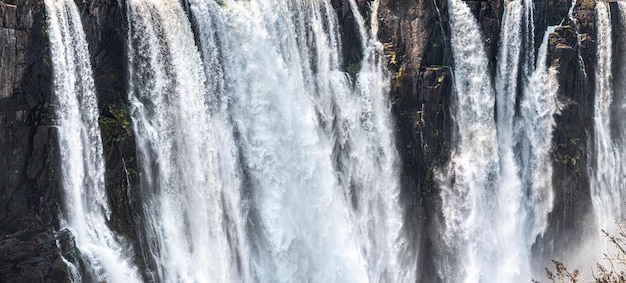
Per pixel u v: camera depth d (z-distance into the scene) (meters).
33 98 30.75
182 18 35.41
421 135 43.78
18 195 30.77
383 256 43.97
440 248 44.97
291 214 39.31
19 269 29.55
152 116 34.72
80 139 32.16
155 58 34.56
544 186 48.03
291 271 39.12
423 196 44.78
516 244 47.31
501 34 46.97
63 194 31.81
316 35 41.47
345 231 42.09
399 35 43.66
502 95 47.41
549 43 48.06
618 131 51.56
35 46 30.56
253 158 38.22
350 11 43.16
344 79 42.59
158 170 34.84
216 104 37.03
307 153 40.28
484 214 45.94
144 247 34.19
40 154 31.00
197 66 36.00
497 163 46.25
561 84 47.88
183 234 35.59
